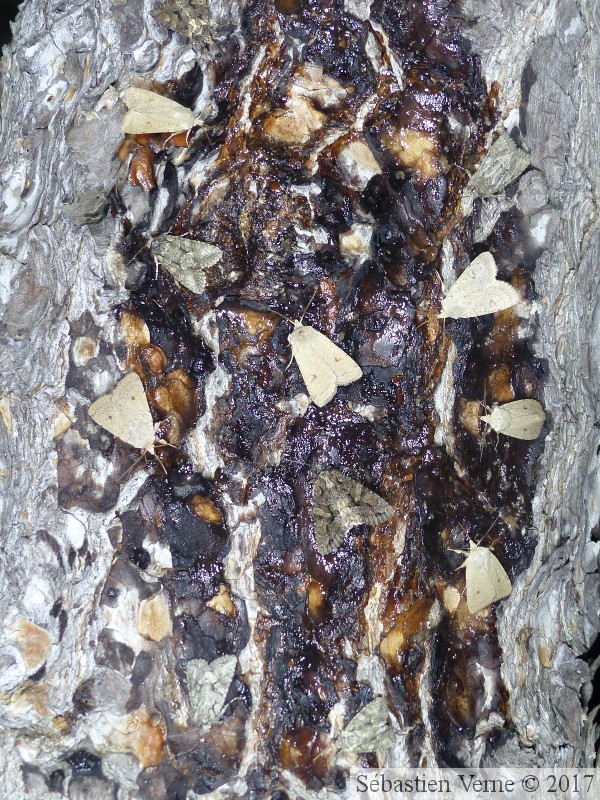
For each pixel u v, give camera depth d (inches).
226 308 7.3
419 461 7.5
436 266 7.5
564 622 8.0
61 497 7.0
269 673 7.3
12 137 6.9
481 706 7.5
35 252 6.9
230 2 6.9
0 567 6.9
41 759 6.8
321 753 7.2
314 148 7.3
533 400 7.7
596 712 7.8
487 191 7.4
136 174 7.1
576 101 7.6
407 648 7.4
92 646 7.0
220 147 7.3
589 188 7.7
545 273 7.7
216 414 7.4
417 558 7.5
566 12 7.2
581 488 8.1
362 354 7.4
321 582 7.2
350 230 7.4
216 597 7.2
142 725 7.0
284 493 7.3
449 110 7.2
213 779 7.1
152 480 7.1
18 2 10.7
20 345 6.9
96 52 6.8
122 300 7.1
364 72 7.2
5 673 6.8
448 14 7.1
